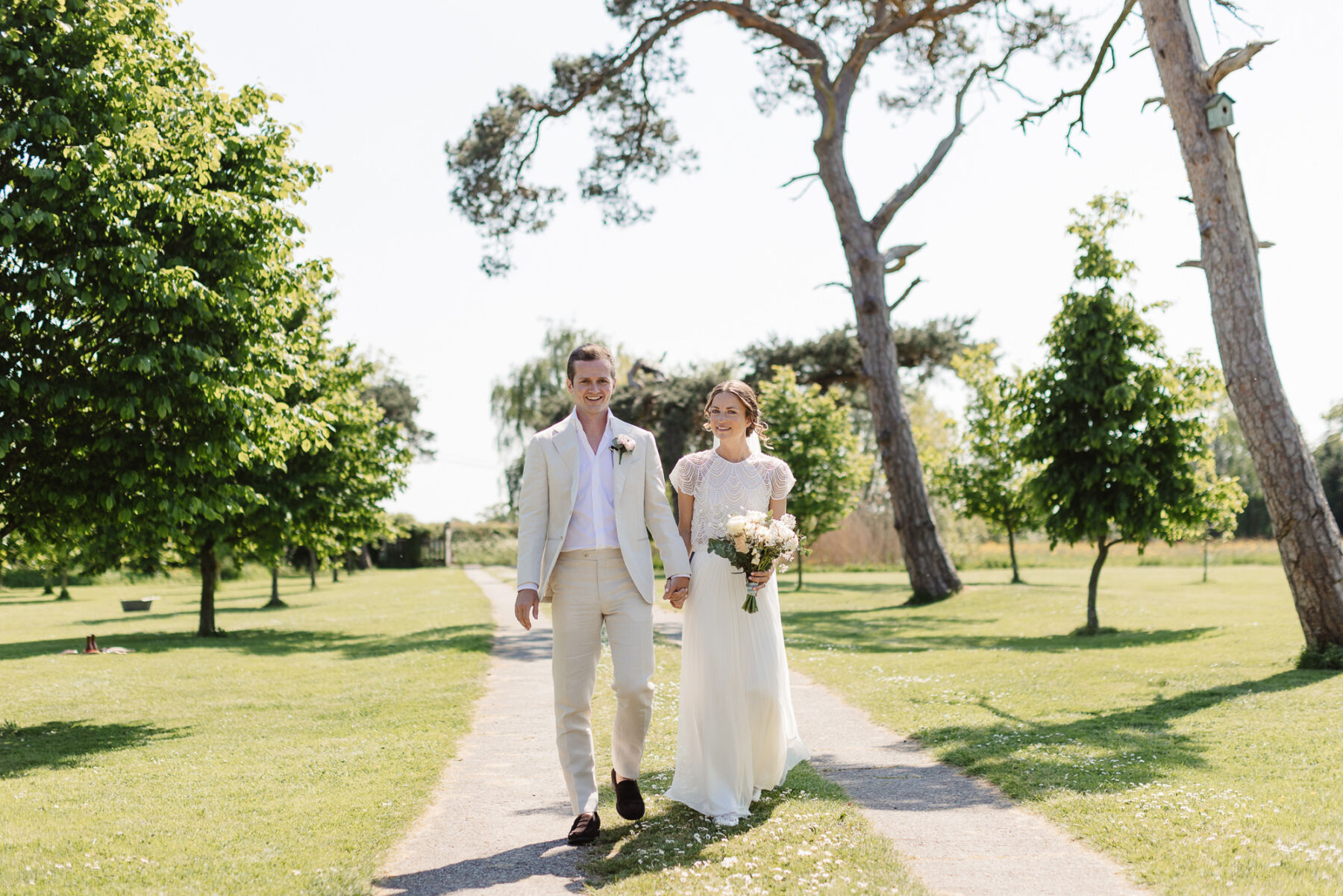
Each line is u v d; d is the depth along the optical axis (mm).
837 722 7410
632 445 4465
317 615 24156
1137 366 14398
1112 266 14305
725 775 4484
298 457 19328
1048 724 7004
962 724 7008
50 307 7789
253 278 8906
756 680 4680
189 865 3922
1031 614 18281
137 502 8352
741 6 19734
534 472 4395
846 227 21344
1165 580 29203
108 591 45406
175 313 7941
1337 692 7973
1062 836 4215
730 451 4898
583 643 4359
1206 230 10031
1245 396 9930
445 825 4566
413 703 8789
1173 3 10039
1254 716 7094
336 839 4277
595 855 4023
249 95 9398
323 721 8258
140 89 7996
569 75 20203
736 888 3514
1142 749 5953
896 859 3828
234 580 50844
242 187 9062
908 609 20703
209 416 8273
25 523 8820
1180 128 10070
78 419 8266
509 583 36219
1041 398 14961
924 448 29906
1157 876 3621
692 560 4789
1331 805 4543
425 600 27688
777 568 4574
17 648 17578
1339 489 49594
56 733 8477
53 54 7836
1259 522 57281
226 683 11609
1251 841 3977
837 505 29516
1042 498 14969
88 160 7414
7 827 4699
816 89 20750
